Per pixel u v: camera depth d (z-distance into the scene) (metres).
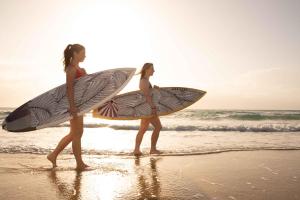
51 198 3.20
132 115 6.50
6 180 3.96
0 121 19.64
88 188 3.58
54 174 4.32
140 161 5.39
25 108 5.07
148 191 3.46
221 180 3.99
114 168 4.75
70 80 4.71
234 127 13.98
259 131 13.61
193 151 6.62
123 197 3.23
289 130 13.81
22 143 7.75
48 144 7.58
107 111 6.87
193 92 7.92
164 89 7.76
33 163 5.17
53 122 4.79
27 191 3.46
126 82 5.48
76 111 4.70
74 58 4.75
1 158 5.64
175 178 4.09
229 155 6.07
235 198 3.20
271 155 6.06
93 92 5.06
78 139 4.73
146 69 6.62
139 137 6.27
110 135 10.95
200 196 3.27
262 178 4.11
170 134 11.11
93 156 5.96
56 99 5.08
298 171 4.58
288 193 3.39
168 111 7.54
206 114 29.08
